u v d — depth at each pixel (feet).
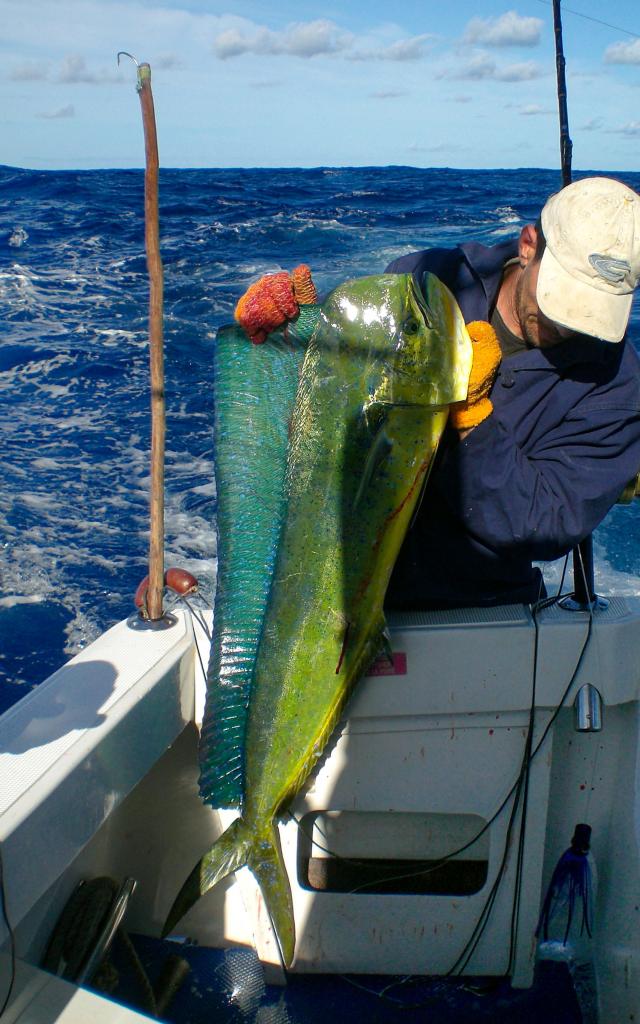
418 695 6.41
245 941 7.22
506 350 6.36
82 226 70.74
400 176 153.58
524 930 6.77
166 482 23.39
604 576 18.60
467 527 6.00
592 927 6.81
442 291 5.74
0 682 15.31
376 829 6.88
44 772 5.18
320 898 6.84
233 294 45.60
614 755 6.66
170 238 64.59
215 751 6.11
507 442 5.79
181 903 6.03
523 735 6.48
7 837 4.74
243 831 6.01
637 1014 5.92
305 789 6.68
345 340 5.86
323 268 53.21
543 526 5.82
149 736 6.18
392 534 5.92
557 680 6.35
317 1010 6.69
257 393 6.34
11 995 4.96
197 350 35.81
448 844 6.85
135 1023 5.03
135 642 6.67
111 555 19.74
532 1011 6.68
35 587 18.28
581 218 5.42
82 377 32.99
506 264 6.27
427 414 5.69
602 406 5.90
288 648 5.99
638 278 5.60
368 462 5.85
